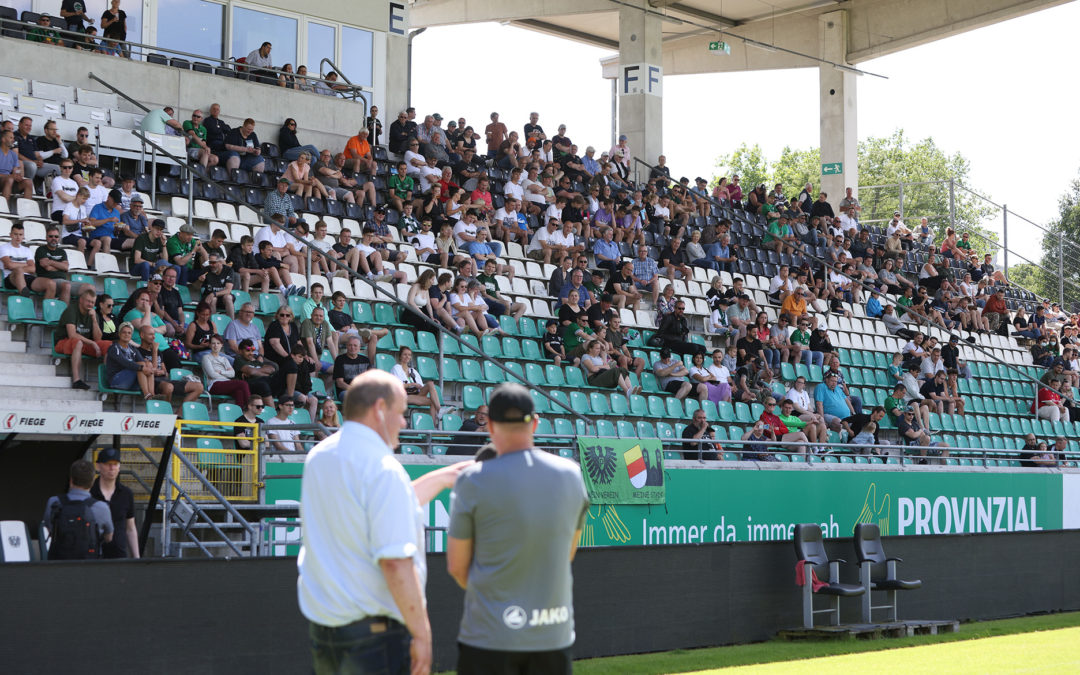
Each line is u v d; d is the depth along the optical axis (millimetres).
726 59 31516
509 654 3842
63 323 12078
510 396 3973
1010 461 20062
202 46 20469
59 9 18891
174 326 12914
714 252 22391
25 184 14867
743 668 9312
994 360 25047
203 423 10328
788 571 11602
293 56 21688
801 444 15242
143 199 15953
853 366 20891
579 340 16812
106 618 7191
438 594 8867
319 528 3783
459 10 29547
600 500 13070
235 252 14680
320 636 3803
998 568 13461
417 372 14531
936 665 9516
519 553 3844
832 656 10094
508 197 20125
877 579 12094
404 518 3705
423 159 20188
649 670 9156
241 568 7836
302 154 18000
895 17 29500
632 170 26500
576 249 19953
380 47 22859
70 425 8078
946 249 30438
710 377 17328
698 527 14289
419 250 17812
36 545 9117
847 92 30172
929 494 17234
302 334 13398
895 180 77500
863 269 25172
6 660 6777
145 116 17594
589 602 9758
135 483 9820
